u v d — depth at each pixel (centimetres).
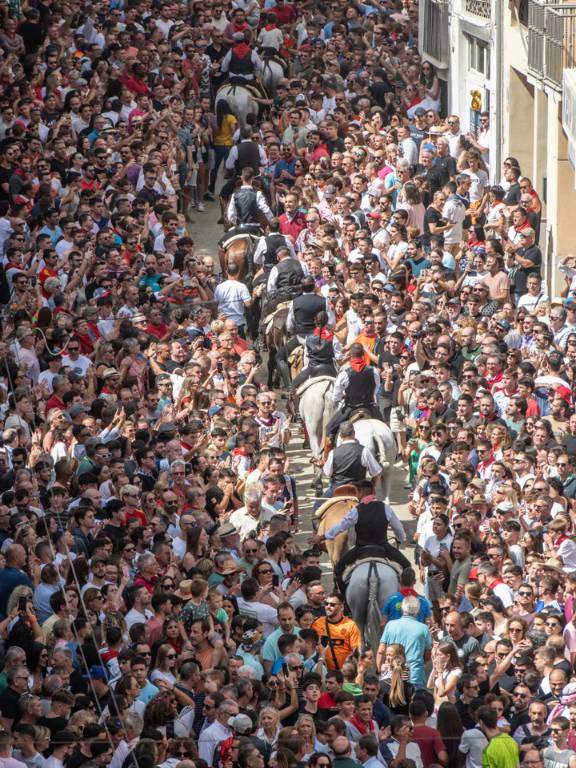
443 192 6750
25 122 7300
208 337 5688
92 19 8581
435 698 3847
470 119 8256
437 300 5975
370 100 7981
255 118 7894
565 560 4325
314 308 5691
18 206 6412
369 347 5700
